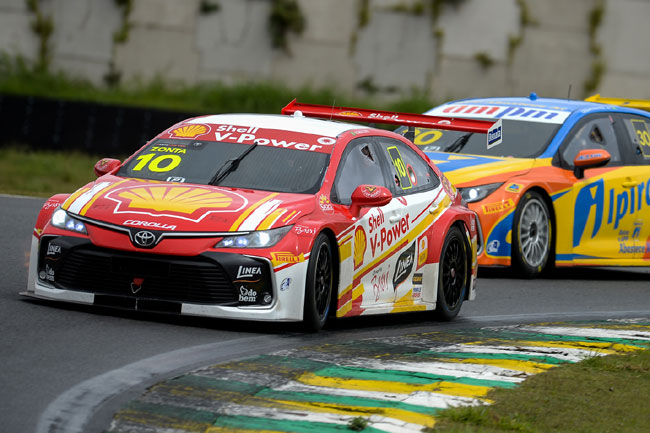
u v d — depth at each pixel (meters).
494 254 40.03
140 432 16.84
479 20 122.12
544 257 41.62
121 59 119.44
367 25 121.31
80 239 25.27
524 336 27.89
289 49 120.44
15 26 118.62
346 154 28.66
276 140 28.75
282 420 17.84
